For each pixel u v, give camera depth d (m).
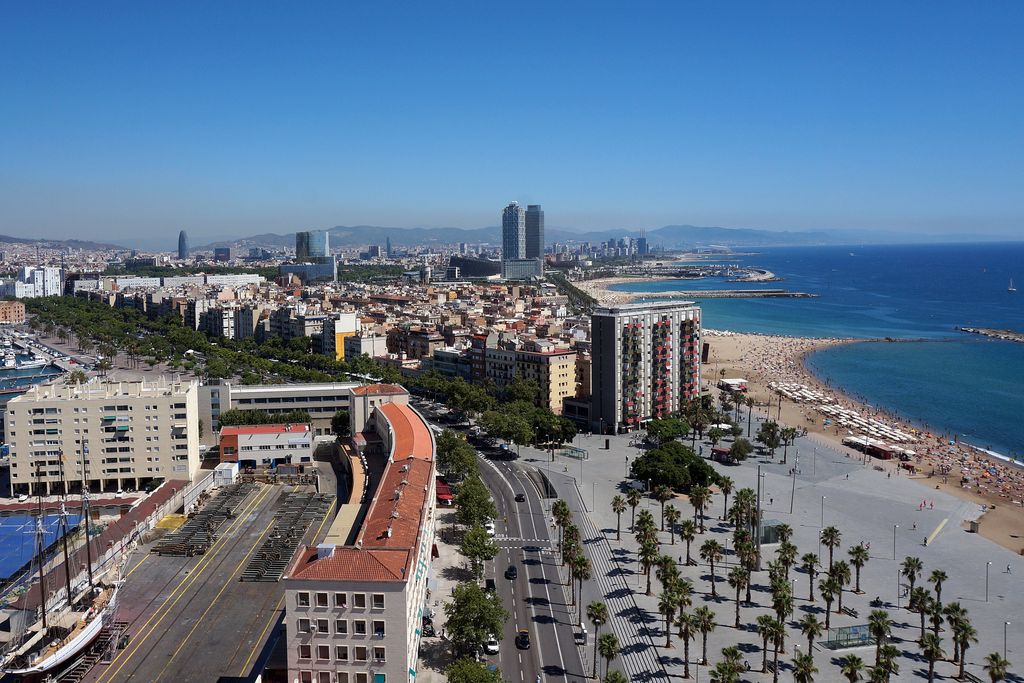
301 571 171.12
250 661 199.12
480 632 198.12
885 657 179.88
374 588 167.25
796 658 182.62
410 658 174.62
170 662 198.62
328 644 168.75
